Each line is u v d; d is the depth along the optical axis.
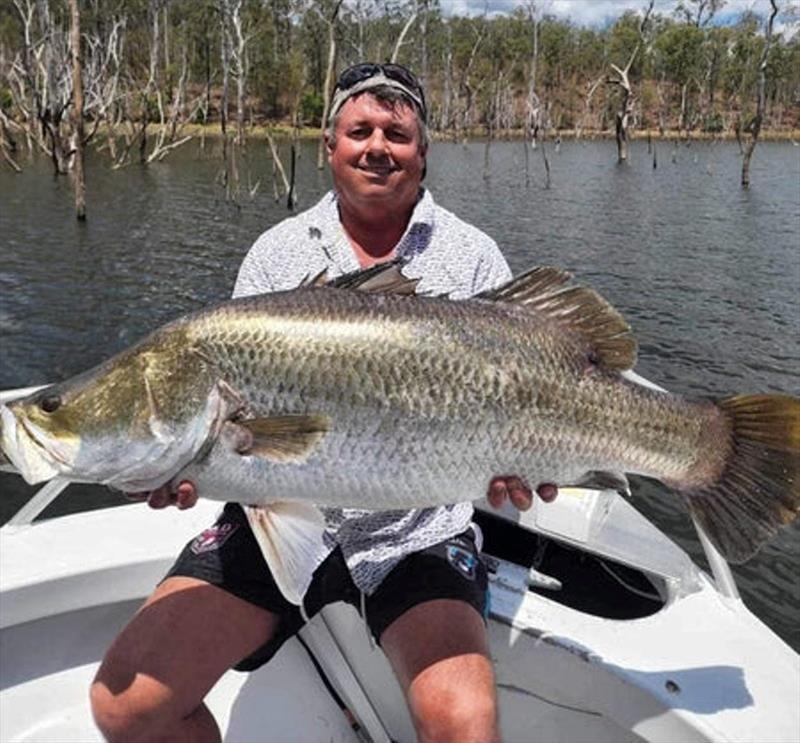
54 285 17.44
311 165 45.00
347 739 3.22
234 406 2.30
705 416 2.44
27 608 3.07
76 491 6.55
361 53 51.69
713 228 26.52
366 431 2.31
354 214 3.04
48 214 25.97
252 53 68.50
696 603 3.02
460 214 28.67
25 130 42.34
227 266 19.91
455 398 2.32
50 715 3.21
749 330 14.49
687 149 65.94
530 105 60.00
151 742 2.53
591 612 3.27
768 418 2.38
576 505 3.30
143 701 2.48
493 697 2.42
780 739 2.45
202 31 66.06
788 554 6.77
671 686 2.63
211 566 2.72
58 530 3.36
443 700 2.39
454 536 2.80
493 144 67.12
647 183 39.94
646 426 2.43
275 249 3.11
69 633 3.29
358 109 2.91
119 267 19.33
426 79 73.69
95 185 33.34
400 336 2.31
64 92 36.47
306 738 3.20
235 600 2.67
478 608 2.68
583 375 2.40
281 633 2.78
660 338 13.91
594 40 87.50
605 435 2.41
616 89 78.62
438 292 2.99
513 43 81.06
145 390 2.30
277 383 2.30
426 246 3.04
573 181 40.22
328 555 2.78
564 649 2.78
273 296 2.37
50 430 2.30
